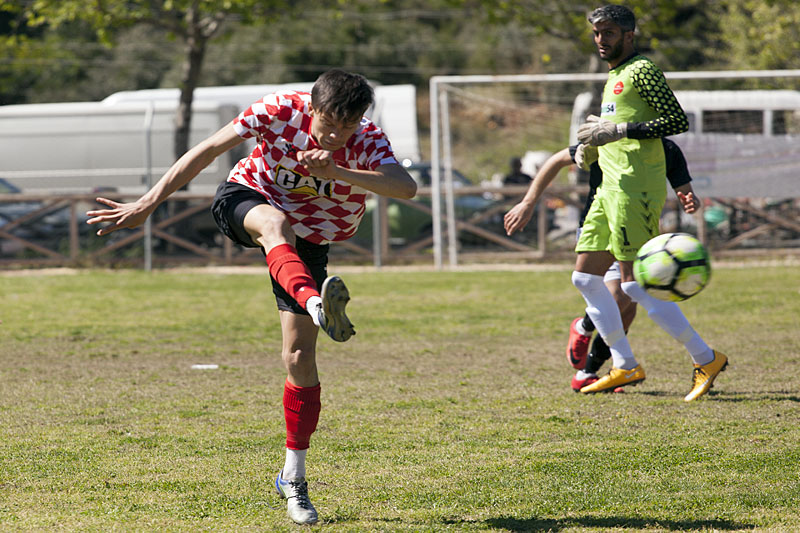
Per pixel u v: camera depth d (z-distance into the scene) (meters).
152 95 37.03
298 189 6.67
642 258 8.68
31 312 19.16
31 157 33.16
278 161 6.55
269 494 7.18
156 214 29.17
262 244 6.29
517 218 11.46
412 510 6.78
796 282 22.44
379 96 41.84
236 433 9.23
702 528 6.32
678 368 12.51
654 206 10.36
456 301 20.41
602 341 11.03
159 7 32.75
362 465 8.02
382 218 28.66
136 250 29.22
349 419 9.80
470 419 9.77
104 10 31.75
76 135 33.12
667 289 8.53
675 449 8.37
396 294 21.72
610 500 6.96
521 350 14.37
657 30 33.06
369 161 6.45
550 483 7.41
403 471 7.82
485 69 84.69
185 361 13.64
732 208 28.17
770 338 14.72
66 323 17.59
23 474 7.74
